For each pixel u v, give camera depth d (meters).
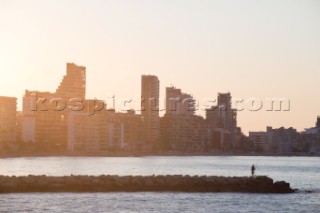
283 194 105.19
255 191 107.19
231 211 82.69
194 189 105.38
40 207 81.44
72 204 84.88
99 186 102.56
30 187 100.06
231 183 107.31
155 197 94.75
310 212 84.00
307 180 173.38
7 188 98.38
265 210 84.75
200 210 82.69
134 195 96.69
